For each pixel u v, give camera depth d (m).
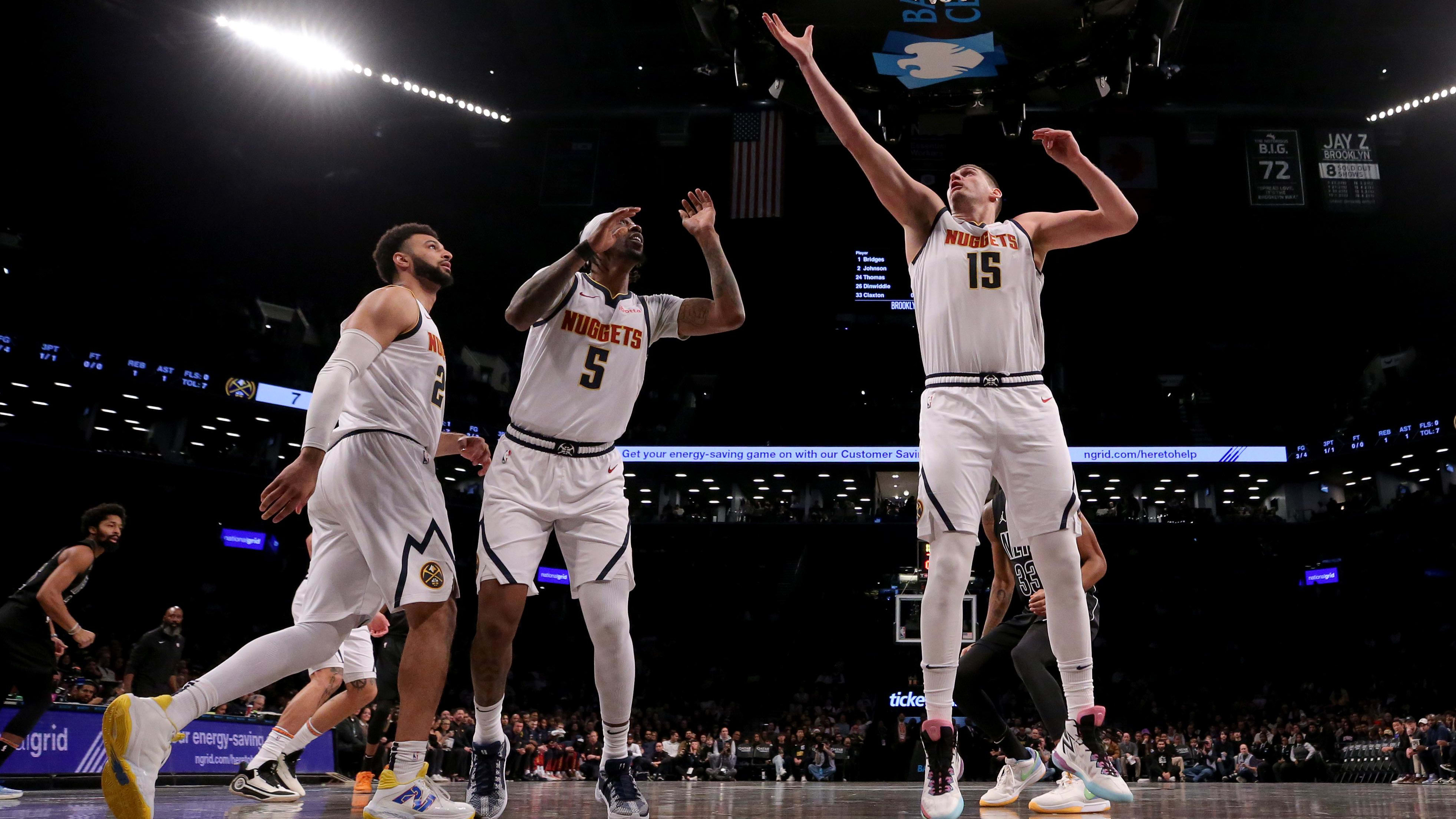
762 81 7.62
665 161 31.77
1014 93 7.71
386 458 3.51
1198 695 32.28
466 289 37.12
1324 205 28.23
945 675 3.49
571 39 27.77
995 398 3.66
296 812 4.18
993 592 5.12
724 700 33.38
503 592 3.54
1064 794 4.00
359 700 6.11
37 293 27.62
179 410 30.39
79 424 28.42
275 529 31.02
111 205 29.97
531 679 32.44
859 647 34.41
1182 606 34.41
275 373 31.50
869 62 7.44
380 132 30.73
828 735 25.77
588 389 3.76
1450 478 32.16
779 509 36.16
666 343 39.06
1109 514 34.91
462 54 28.44
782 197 26.78
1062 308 39.00
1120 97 7.71
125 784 2.67
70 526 27.56
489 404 36.53
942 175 30.94
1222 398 37.28
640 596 36.06
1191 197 33.12
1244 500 36.25
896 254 36.84
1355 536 33.09
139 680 9.18
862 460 35.84
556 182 29.61
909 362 38.25
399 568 3.40
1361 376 36.66
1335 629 32.59
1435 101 27.17
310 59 26.89
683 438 37.19
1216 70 28.12
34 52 25.47
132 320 29.09
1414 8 25.41
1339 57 27.41
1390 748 20.69
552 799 5.81
